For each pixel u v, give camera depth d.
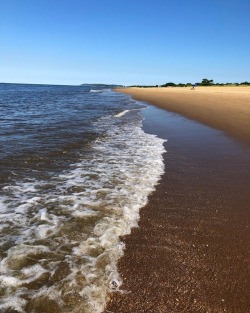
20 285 3.15
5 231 4.27
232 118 16.95
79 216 4.83
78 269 3.46
